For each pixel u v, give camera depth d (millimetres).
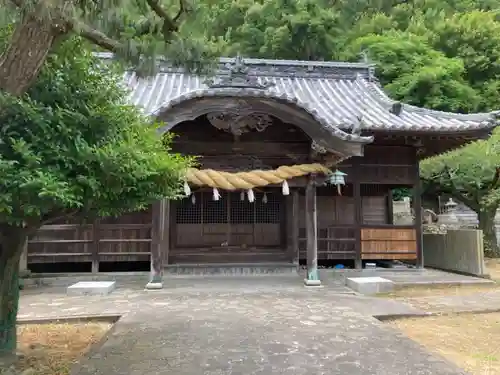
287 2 20875
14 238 4789
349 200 13953
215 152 11508
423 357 5348
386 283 10258
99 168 4070
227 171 11625
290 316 7551
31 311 8008
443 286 11086
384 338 6164
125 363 5109
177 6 5383
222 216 12992
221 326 6832
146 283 11336
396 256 13016
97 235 12141
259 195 13070
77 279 11766
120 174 4102
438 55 22906
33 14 3859
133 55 4715
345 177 12906
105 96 4852
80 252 12078
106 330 6941
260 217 13102
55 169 3857
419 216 13164
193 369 4922
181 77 14945
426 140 12750
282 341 6012
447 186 17656
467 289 10930
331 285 11070
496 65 23641
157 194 4766
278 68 16125
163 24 5195
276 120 11531
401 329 7035
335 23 20625
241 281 11586
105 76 5086
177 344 5855
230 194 13031
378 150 13125
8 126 3857
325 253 13086
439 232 17531
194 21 5234
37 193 3562
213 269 12414
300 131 11281
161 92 13531
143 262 13633
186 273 12320
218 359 5262
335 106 14000
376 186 14570
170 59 5082
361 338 6164
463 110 21891
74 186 3879
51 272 12953
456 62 22094
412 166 13250
